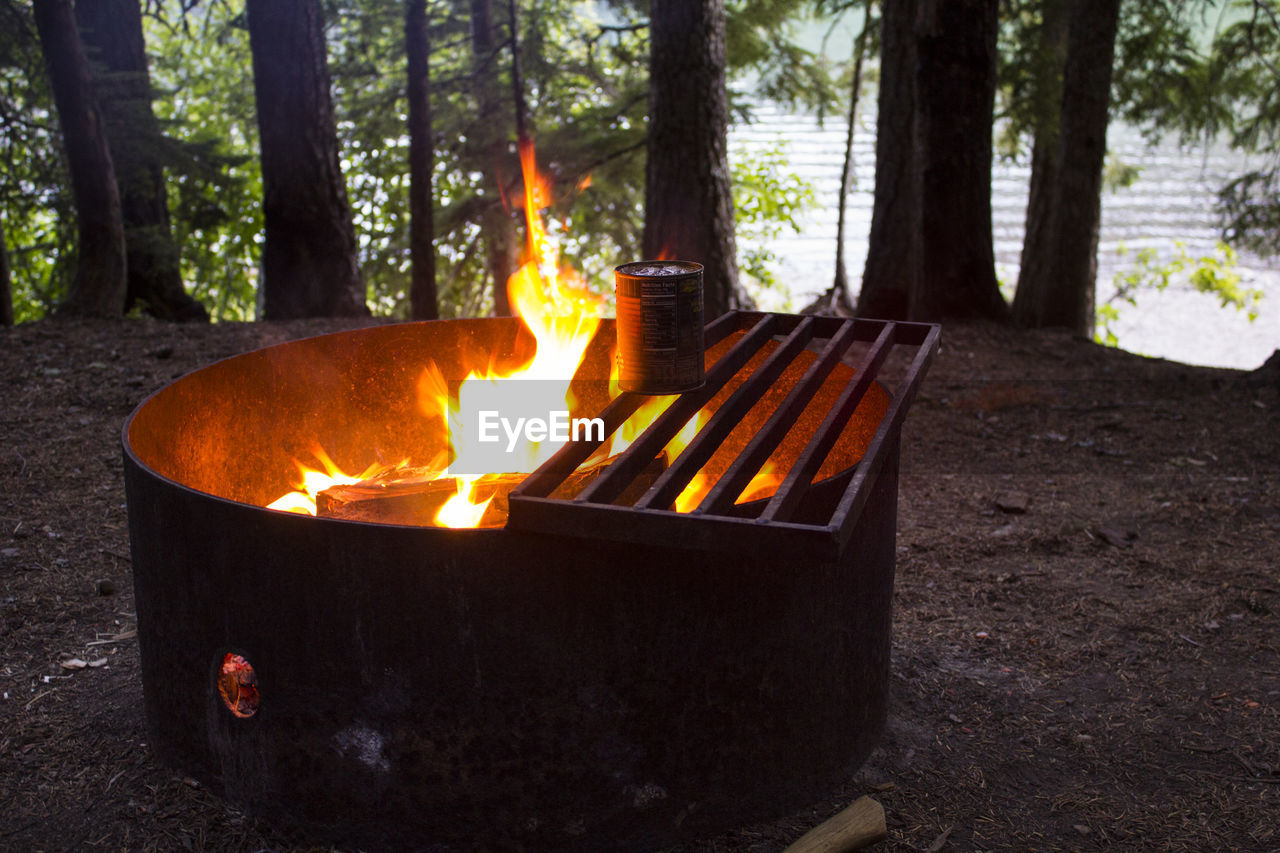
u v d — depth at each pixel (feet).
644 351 7.25
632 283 7.15
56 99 23.45
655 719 6.93
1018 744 8.87
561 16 43.45
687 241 26.76
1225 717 9.21
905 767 8.50
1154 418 18.07
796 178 51.57
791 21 39.78
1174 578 11.97
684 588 6.73
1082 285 26.43
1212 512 13.85
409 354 11.53
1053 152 31.35
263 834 7.41
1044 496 14.62
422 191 30.01
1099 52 25.18
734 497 6.04
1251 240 32.76
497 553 6.40
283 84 25.11
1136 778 8.40
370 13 39.68
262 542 6.73
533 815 6.95
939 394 19.61
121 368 19.43
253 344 21.36
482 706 6.72
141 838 7.41
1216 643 10.51
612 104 39.75
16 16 25.43
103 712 9.05
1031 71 32.83
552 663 6.64
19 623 10.67
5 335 21.38
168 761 8.09
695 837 7.36
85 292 24.11
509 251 42.55
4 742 8.62
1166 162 80.69
